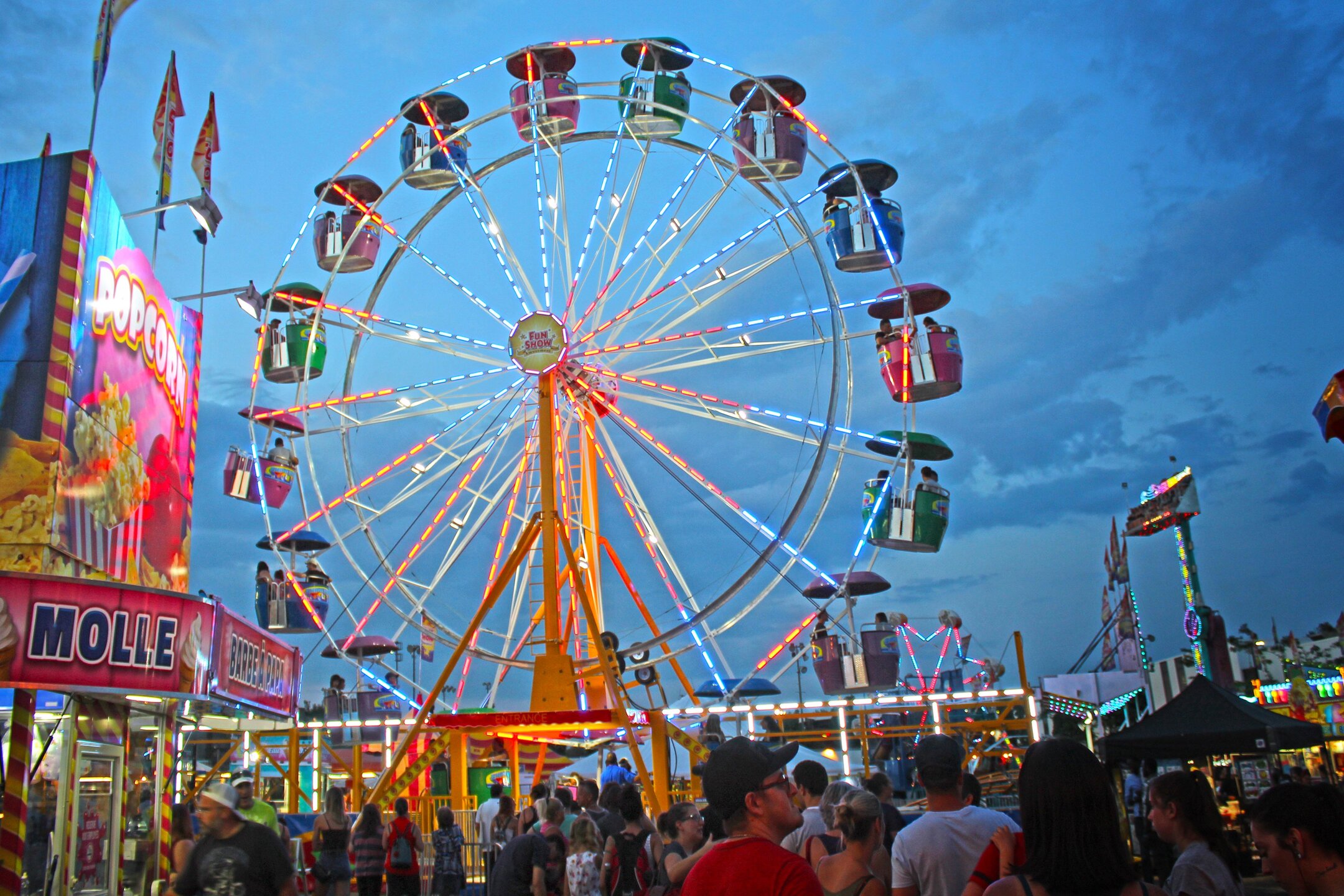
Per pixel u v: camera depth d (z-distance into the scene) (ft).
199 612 37.01
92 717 39.68
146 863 45.09
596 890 28.71
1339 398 21.83
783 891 11.29
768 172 61.26
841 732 65.36
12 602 31.53
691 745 53.21
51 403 39.42
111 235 44.73
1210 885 15.06
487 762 72.64
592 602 64.23
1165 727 42.60
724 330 64.49
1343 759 77.05
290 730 68.03
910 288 66.69
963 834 15.33
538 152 64.75
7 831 32.58
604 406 66.03
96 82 49.75
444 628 64.95
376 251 72.69
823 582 70.79
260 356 68.95
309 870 39.83
